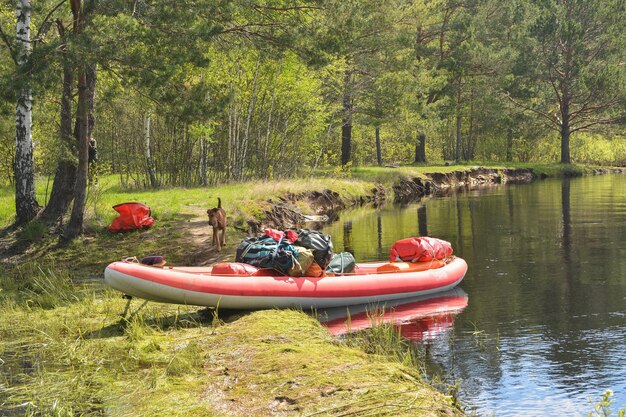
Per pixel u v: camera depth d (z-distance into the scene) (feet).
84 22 44.19
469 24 139.64
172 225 51.08
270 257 32.32
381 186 104.12
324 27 55.11
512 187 122.01
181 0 47.34
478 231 61.31
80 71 44.11
